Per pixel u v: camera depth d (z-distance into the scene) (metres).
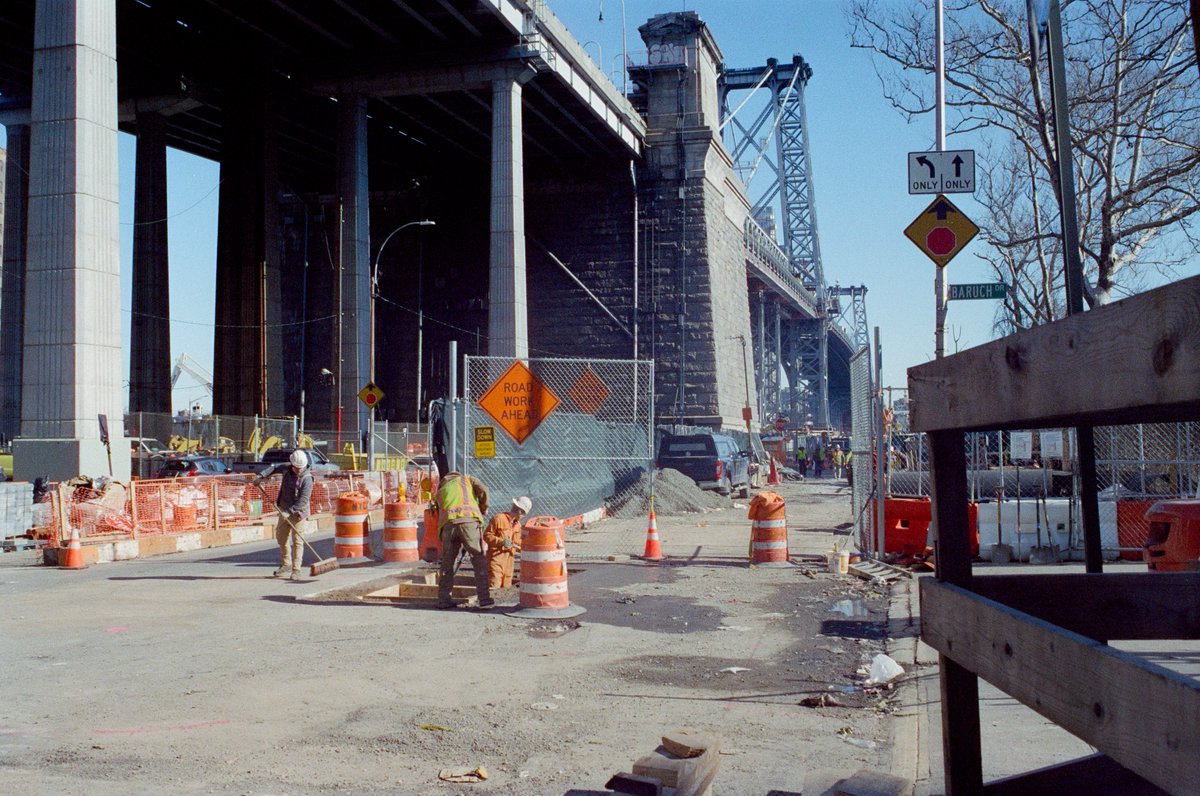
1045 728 6.66
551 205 68.00
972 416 3.14
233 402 57.91
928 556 16.08
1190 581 3.74
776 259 102.06
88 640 10.30
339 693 8.05
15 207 59.19
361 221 54.31
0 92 59.16
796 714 7.45
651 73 68.00
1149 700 2.09
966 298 15.43
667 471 32.06
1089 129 22.17
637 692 8.14
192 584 14.84
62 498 18.77
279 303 60.62
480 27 49.38
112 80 27.52
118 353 27.08
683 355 65.44
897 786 3.76
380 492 30.62
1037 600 3.73
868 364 17.05
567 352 66.31
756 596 13.34
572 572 15.91
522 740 6.78
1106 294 21.89
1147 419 3.03
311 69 54.81
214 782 5.86
